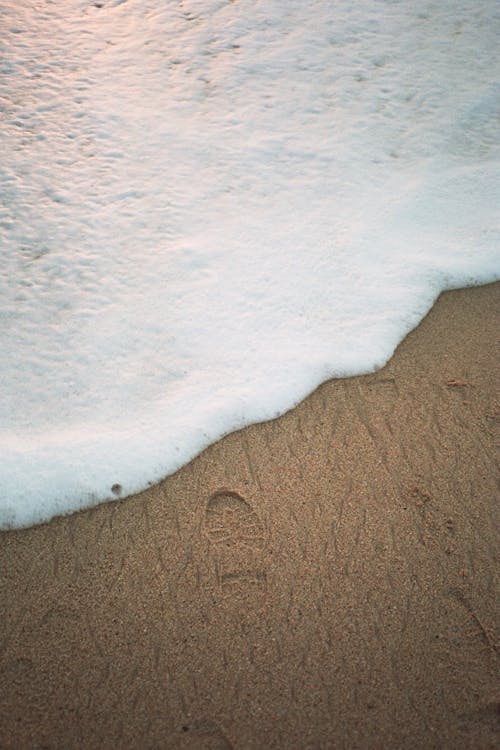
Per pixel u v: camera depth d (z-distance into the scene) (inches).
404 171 157.2
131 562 92.9
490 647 83.0
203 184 153.9
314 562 92.0
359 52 195.5
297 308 126.0
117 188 152.6
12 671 82.3
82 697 80.2
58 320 125.2
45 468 102.3
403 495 98.9
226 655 83.4
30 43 198.5
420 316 124.7
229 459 104.6
